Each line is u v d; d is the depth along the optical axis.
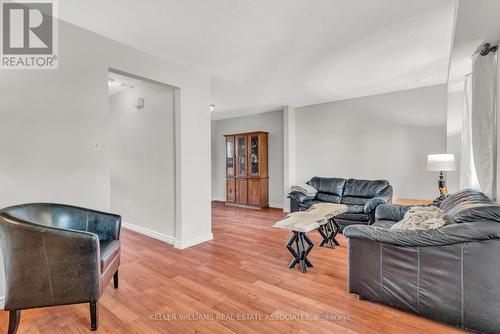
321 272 2.50
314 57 2.94
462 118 3.54
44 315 1.82
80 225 2.08
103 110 2.42
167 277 2.40
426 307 1.73
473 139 2.61
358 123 4.84
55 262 1.58
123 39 2.49
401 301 1.82
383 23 2.23
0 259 1.86
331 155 5.17
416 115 4.25
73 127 2.23
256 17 2.13
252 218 4.99
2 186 1.88
